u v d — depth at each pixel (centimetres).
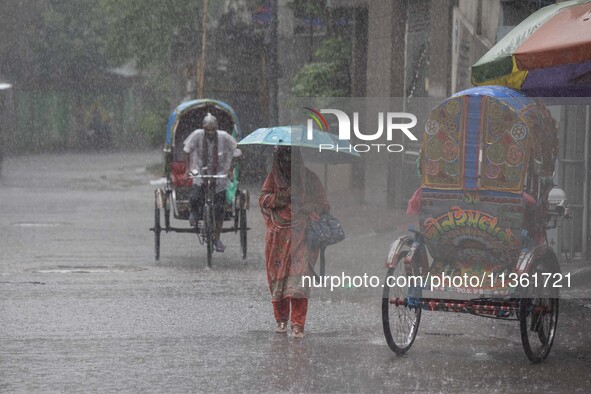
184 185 2909
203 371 1454
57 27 10719
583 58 1532
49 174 6762
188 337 1703
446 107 1532
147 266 2614
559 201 1673
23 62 10612
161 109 8831
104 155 9644
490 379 1408
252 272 2503
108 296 2123
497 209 1521
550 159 1569
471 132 1523
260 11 6128
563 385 1374
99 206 4500
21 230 3500
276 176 1719
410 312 1600
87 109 11456
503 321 1833
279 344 1647
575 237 2306
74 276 2423
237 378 1411
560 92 1778
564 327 1777
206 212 2583
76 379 1405
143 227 3625
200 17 6731
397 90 3997
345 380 1398
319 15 4900
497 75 1681
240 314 1917
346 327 1784
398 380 1398
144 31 6831
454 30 3161
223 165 2672
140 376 1423
